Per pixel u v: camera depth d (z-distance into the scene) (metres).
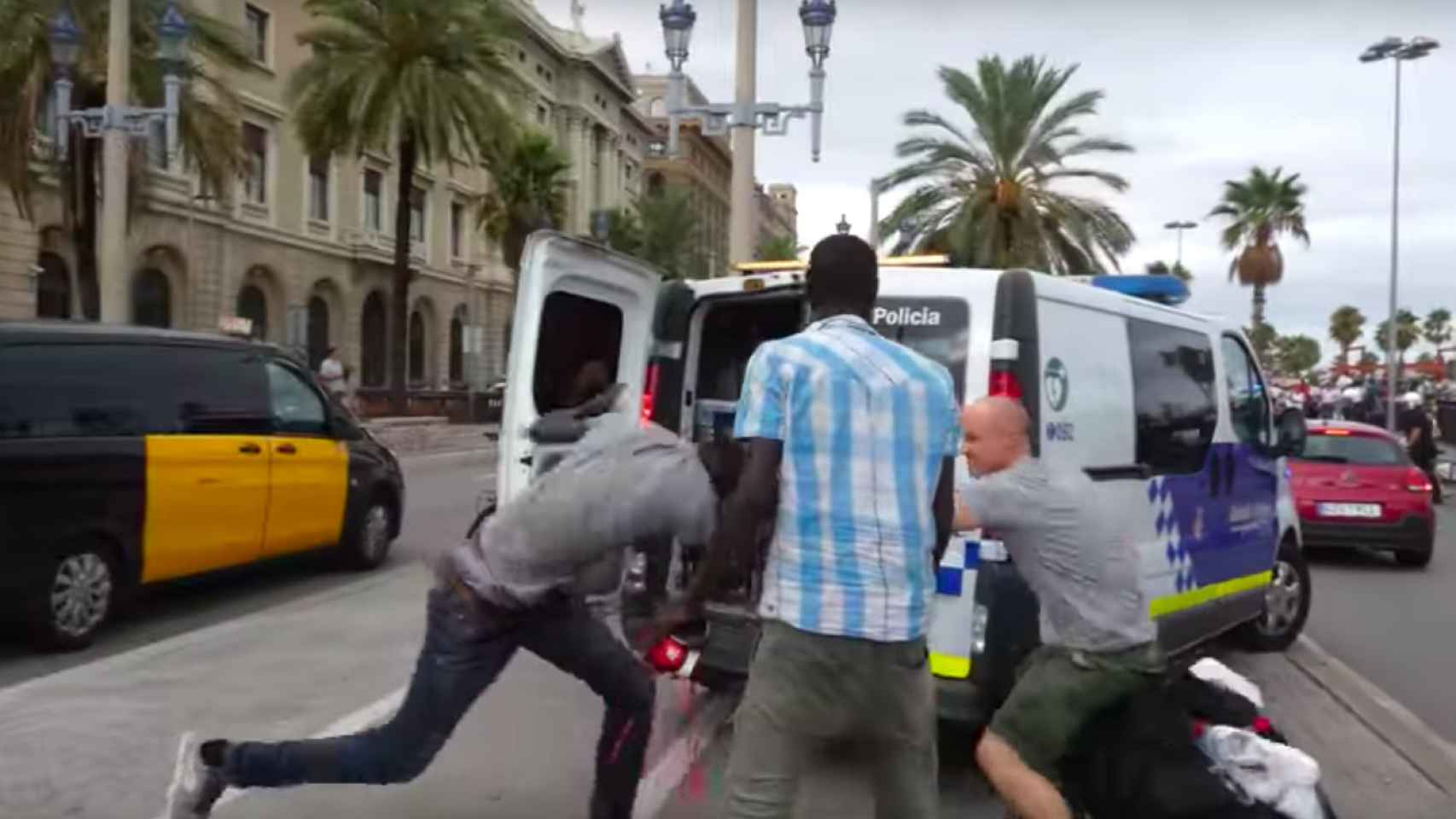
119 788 5.31
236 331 22.91
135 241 37.19
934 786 3.49
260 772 4.35
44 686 7.04
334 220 47.81
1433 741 6.73
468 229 58.25
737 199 15.84
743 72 15.80
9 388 7.75
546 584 4.17
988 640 5.13
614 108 77.25
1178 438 6.75
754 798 3.35
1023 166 31.47
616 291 6.65
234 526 9.46
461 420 39.88
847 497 3.29
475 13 30.38
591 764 5.83
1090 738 4.01
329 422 10.86
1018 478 3.96
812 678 3.30
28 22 21.86
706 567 3.46
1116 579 3.95
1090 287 6.08
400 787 5.46
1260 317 59.41
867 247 3.58
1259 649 8.86
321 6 30.50
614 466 4.10
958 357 5.45
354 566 11.31
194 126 24.59
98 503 8.21
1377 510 13.45
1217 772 3.86
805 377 3.32
